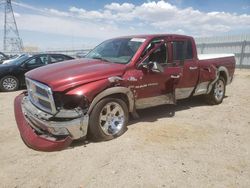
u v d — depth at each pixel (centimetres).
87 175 344
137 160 385
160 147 432
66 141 395
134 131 496
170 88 558
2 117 591
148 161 384
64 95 402
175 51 574
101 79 435
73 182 329
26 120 460
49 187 318
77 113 401
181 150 425
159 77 527
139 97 501
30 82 459
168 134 488
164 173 354
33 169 356
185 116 609
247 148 443
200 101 752
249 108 700
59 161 378
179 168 368
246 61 1959
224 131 520
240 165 385
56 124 391
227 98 827
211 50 2203
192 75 617
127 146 430
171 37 570
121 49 537
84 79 421
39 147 398
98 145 431
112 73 453
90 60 522
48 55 1069
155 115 608
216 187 328
